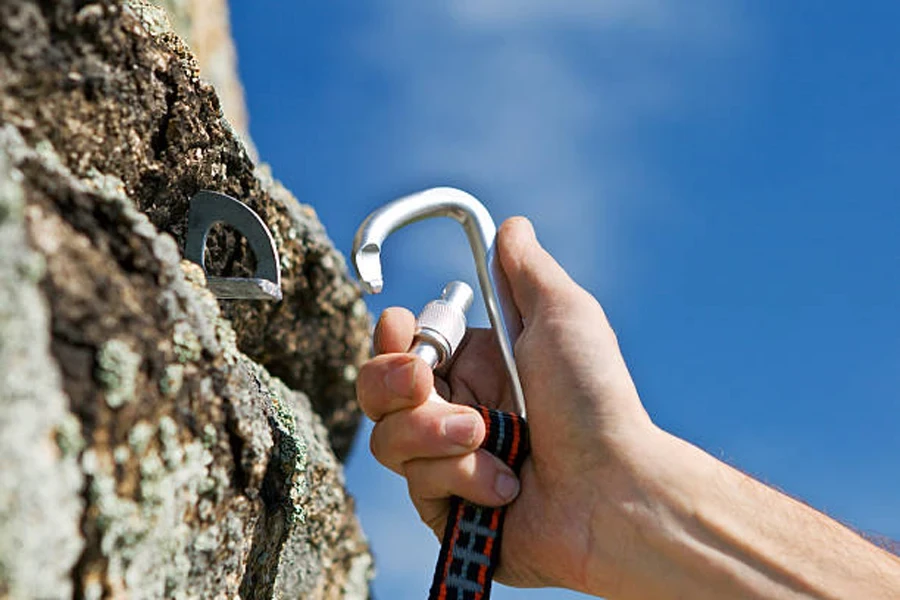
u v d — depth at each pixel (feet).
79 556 2.40
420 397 4.10
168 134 3.71
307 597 5.07
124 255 2.77
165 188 3.78
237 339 5.46
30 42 2.89
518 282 4.42
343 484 5.57
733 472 4.24
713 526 4.00
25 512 2.17
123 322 2.62
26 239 2.37
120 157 3.43
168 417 2.78
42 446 2.27
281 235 5.39
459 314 4.43
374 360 4.19
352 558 5.79
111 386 2.51
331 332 6.07
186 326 2.91
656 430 4.15
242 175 4.59
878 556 4.06
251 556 3.57
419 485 4.24
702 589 3.98
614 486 4.08
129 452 2.60
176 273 2.95
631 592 4.09
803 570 3.95
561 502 4.17
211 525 3.07
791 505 4.18
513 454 4.29
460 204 4.39
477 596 4.07
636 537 4.04
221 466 3.08
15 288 2.27
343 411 6.56
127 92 3.40
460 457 4.10
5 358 2.18
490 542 4.13
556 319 4.23
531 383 4.22
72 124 3.13
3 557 2.10
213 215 3.73
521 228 4.51
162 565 2.78
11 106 2.88
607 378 4.11
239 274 4.53
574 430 4.12
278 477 3.73
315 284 5.81
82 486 2.41
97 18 3.12
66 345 2.43
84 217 2.69
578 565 4.15
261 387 4.10
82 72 3.12
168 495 2.76
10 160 2.56
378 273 3.93
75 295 2.49
